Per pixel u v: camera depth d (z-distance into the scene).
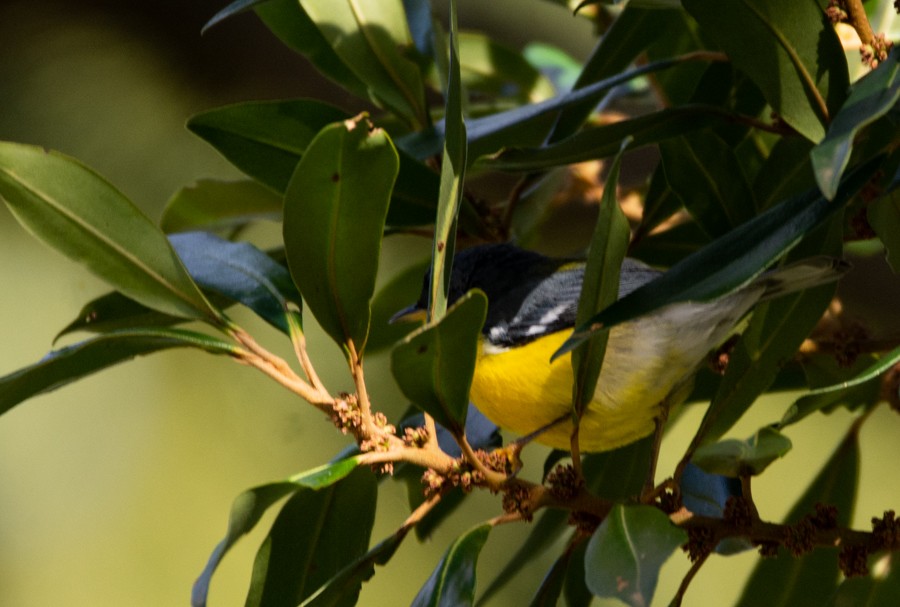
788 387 6.96
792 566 6.55
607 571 4.25
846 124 4.15
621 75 6.05
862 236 5.74
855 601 5.82
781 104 5.25
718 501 6.32
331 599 4.88
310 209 4.70
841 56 5.18
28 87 11.82
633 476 7.04
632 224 8.42
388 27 6.88
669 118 5.76
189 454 11.98
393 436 4.91
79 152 11.75
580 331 4.50
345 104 12.11
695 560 5.25
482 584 11.10
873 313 10.59
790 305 5.55
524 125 6.32
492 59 9.09
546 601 5.79
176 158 11.81
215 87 12.00
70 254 5.02
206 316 5.11
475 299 4.09
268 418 12.11
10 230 12.34
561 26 12.44
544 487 5.07
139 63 11.98
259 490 4.29
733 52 5.23
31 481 11.84
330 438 12.02
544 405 6.73
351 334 4.86
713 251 4.55
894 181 4.97
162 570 11.57
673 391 6.52
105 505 11.84
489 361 6.86
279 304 5.52
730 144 6.61
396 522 11.58
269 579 5.22
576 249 11.62
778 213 4.55
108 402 12.27
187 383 12.28
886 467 11.20
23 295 11.98
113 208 5.02
